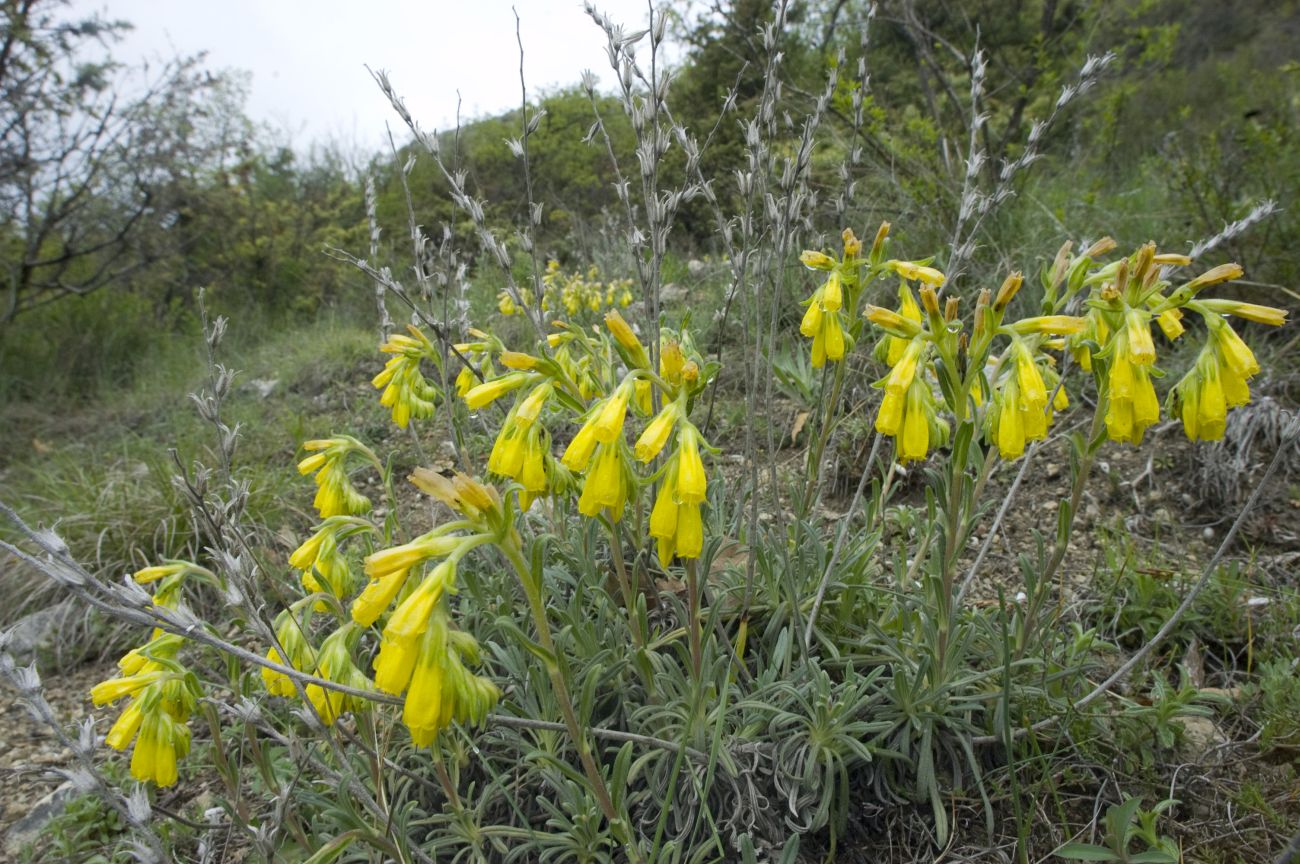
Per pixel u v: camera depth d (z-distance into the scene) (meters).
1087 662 2.65
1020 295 5.14
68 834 2.83
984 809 2.36
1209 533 3.62
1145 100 11.08
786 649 2.53
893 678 2.33
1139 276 1.89
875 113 6.43
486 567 3.16
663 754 2.29
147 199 10.65
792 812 2.18
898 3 9.38
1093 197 6.09
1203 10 16.05
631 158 10.20
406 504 4.71
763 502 3.85
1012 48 10.34
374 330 9.13
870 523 2.97
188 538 4.66
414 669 1.50
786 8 2.53
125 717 1.85
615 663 2.48
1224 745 2.45
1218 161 5.83
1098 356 1.94
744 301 2.58
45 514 5.14
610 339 2.74
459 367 3.32
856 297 2.54
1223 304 1.87
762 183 2.62
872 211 6.18
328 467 2.48
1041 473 4.13
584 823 2.12
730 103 2.69
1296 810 2.31
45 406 8.95
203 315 2.01
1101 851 2.05
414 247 3.08
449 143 12.11
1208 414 1.88
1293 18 14.16
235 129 13.38
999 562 3.53
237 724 2.64
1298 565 3.33
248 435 6.21
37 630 4.08
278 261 12.32
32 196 9.89
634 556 2.86
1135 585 3.17
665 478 1.77
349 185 14.02
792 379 4.61
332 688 1.68
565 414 3.56
